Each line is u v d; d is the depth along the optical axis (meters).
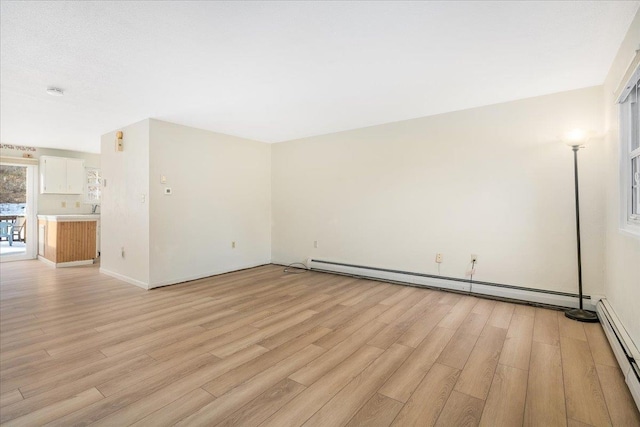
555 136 3.38
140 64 2.67
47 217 5.98
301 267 5.56
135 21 2.05
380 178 4.62
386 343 2.53
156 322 2.98
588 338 2.59
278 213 5.88
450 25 2.13
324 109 3.91
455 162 3.99
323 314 3.20
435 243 4.16
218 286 4.31
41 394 1.83
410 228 4.36
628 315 2.27
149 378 2.01
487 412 1.68
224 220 5.15
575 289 3.30
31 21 2.04
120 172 4.70
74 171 6.73
